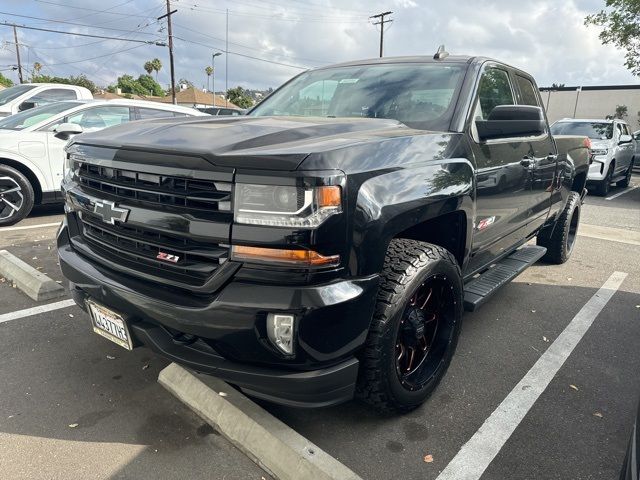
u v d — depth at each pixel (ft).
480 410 8.79
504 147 10.53
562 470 7.36
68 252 8.62
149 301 6.80
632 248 21.12
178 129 7.68
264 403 8.63
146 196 6.94
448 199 8.11
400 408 8.11
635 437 5.02
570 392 9.46
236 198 6.13
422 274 7.59
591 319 13.02
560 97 133.18
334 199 6.13
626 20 59.67
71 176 8.80
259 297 6.11
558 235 17.34
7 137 20.57
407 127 9.08
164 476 6.93
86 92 34.96
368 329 6.84
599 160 37.63
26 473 6.88
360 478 6.40
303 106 11.32
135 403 8.55
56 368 9.57
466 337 11.74
